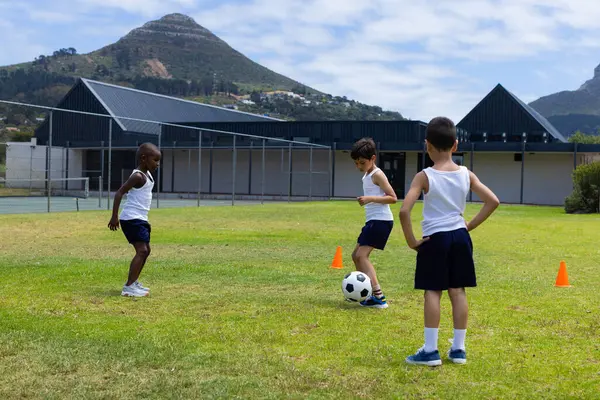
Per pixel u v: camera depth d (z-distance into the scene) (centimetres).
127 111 4084
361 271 612
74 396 340
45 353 418
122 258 911
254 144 3938
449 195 405
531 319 552
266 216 1922
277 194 3972
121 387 355
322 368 400
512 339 482
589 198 2469
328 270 834
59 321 512
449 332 503
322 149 3859
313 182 3897
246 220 1745
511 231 1550
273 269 832
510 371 400
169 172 4116
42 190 2566
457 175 407
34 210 2091
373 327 514
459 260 405
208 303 602
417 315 561
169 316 542
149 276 759
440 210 407
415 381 378
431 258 406
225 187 4097
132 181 625
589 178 2464
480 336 491
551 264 938
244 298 629
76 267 809
